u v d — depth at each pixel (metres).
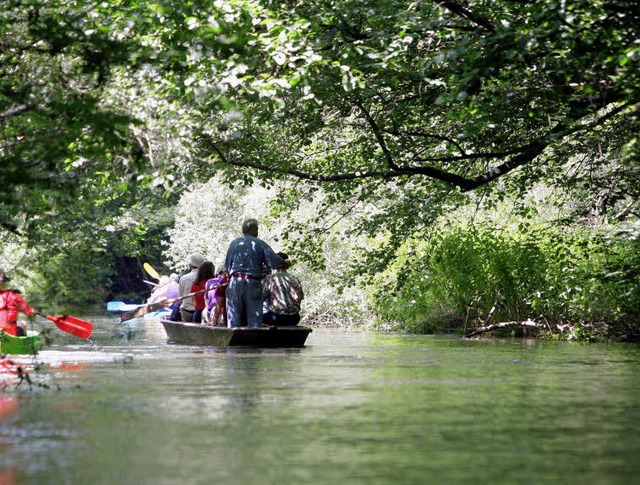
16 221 42.09
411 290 45.50
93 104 20.12
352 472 11.71
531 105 33.25
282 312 36.19
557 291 39.00
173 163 30.09
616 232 35.81
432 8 29.78
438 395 18.88
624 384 20.89
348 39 31.70
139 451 13.01
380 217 40.50
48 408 17.02
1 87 21.66
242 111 35.56
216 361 27.39
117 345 35.69
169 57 24.00
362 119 39.28
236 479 11.32
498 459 12.52
